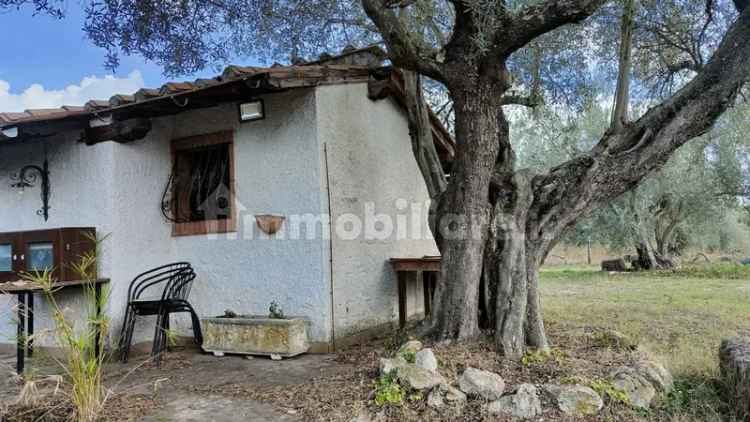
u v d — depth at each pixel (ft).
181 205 20.25
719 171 50.29
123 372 15.34
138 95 16.24
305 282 17.60
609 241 61.98
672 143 14.70
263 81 15.33
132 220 18.53
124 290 18.03
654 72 22.30
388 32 13.99
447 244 15.17
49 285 12.83
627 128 15.33
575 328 17.92
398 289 21.09
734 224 74.49
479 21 13.16
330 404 11.41
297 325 16.83
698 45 20.01
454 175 15.12
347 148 19.30
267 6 19.52
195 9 18.52
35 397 11.94
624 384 11.40
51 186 19.47
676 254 68.85
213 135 19.65
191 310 18.26
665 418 10.76
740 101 31.40
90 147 18.52
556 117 26.50
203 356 17.42
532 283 14.85
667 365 13.98
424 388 11.24
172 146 20.30
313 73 16.99
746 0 15.14
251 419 10.92
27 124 16.42
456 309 14.79
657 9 19.33
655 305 28.48
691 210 55.83
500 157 17.62
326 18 21.34
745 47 14.16
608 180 14.96
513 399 10.76
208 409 11.65
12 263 18.03
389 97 22.71
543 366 12.67
